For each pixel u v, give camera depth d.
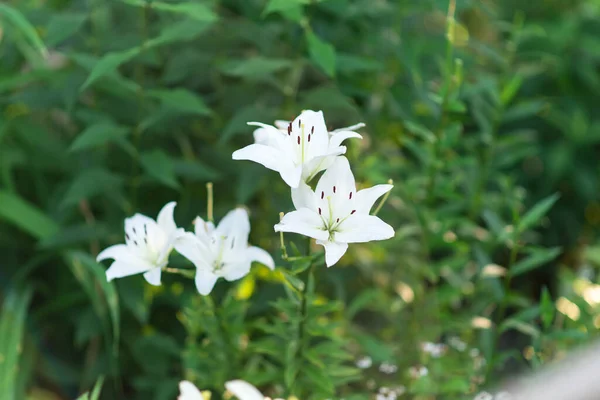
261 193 2.21
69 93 2.02
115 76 1.94
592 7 2.68
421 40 2.20
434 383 1.93
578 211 2.64
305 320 1.73
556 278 2.56
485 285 2.11
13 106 2.23
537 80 2.65
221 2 2.21
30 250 2.26
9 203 2.11
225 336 1.85
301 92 2.09
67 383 2.20
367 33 2.19
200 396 1.53
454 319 2.07
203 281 1.66
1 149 2.20
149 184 2.16
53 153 2.17
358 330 2.14
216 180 2.21
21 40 2.20
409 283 2.09
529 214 1.88
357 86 2.22
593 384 1.41
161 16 2.08
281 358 1.83
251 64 1.97
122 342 2.18
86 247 2.16
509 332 2.33
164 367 2.10
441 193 2.03
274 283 2.08
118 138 1.99
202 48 2.18
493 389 1.96
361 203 1.60
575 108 2.60
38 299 2.26
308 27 1.97
